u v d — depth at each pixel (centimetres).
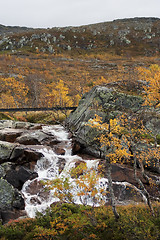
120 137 1934
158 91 2142
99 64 14188
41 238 1273
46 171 2400
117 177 2109
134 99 2928
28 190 2102
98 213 1527
